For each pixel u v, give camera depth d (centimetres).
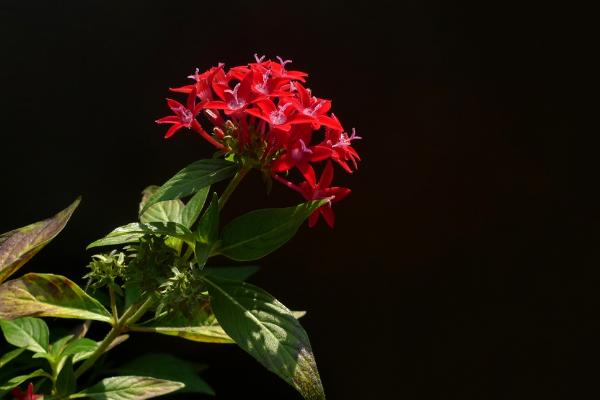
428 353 108
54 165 98
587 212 106
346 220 105
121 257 77
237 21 100
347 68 102
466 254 107
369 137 104
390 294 107
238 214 103
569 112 105
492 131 105
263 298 74
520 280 107
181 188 74
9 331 81
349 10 102
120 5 99
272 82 74
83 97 99
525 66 104
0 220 98
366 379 108
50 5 98
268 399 107
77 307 77
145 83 99
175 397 102
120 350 102
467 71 104
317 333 106
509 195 106
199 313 78
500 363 109
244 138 74
